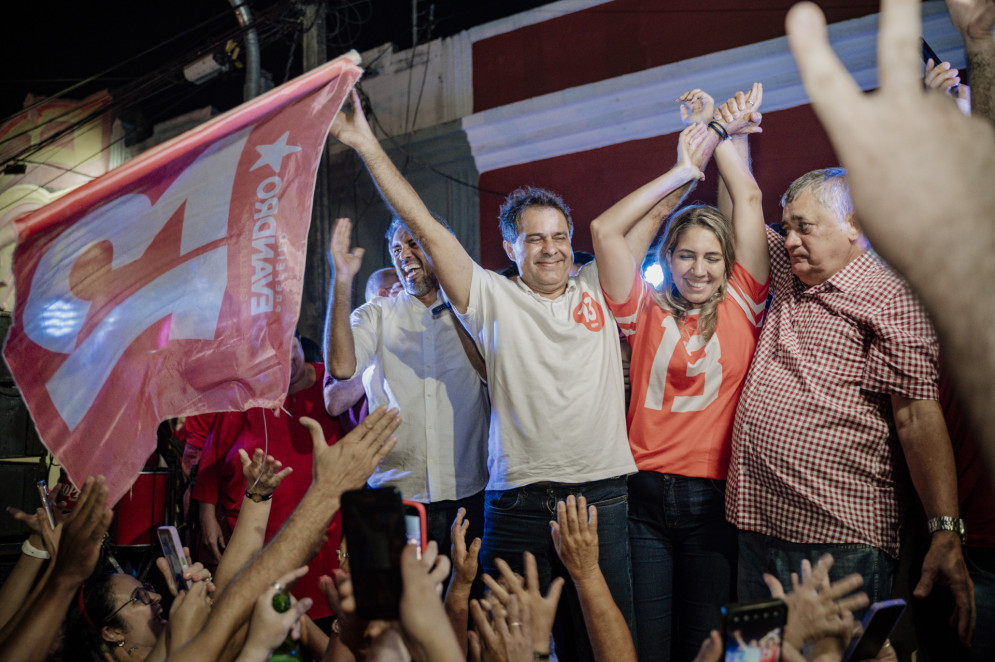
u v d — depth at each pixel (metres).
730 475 2.82
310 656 2.58
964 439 2.61
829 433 2.61
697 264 2.96
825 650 1.72
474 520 3.27
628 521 3.00
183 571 2.13
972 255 1.19
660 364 2.98
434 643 1.33
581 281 3.07
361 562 1.33
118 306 2.46
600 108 8.72
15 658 1.96
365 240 10.28
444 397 3.28
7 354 2.36
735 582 2.87
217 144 2.58
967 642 2.38
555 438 2.86
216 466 3.80
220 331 2.48
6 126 11.93
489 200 9.45
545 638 1.78
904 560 2.69
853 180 1.21
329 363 3.11
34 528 2.23
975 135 1.18
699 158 3.04
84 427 2.39
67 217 2.43
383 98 10.24
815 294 2.80
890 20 1.20
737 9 8.05
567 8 9.06
